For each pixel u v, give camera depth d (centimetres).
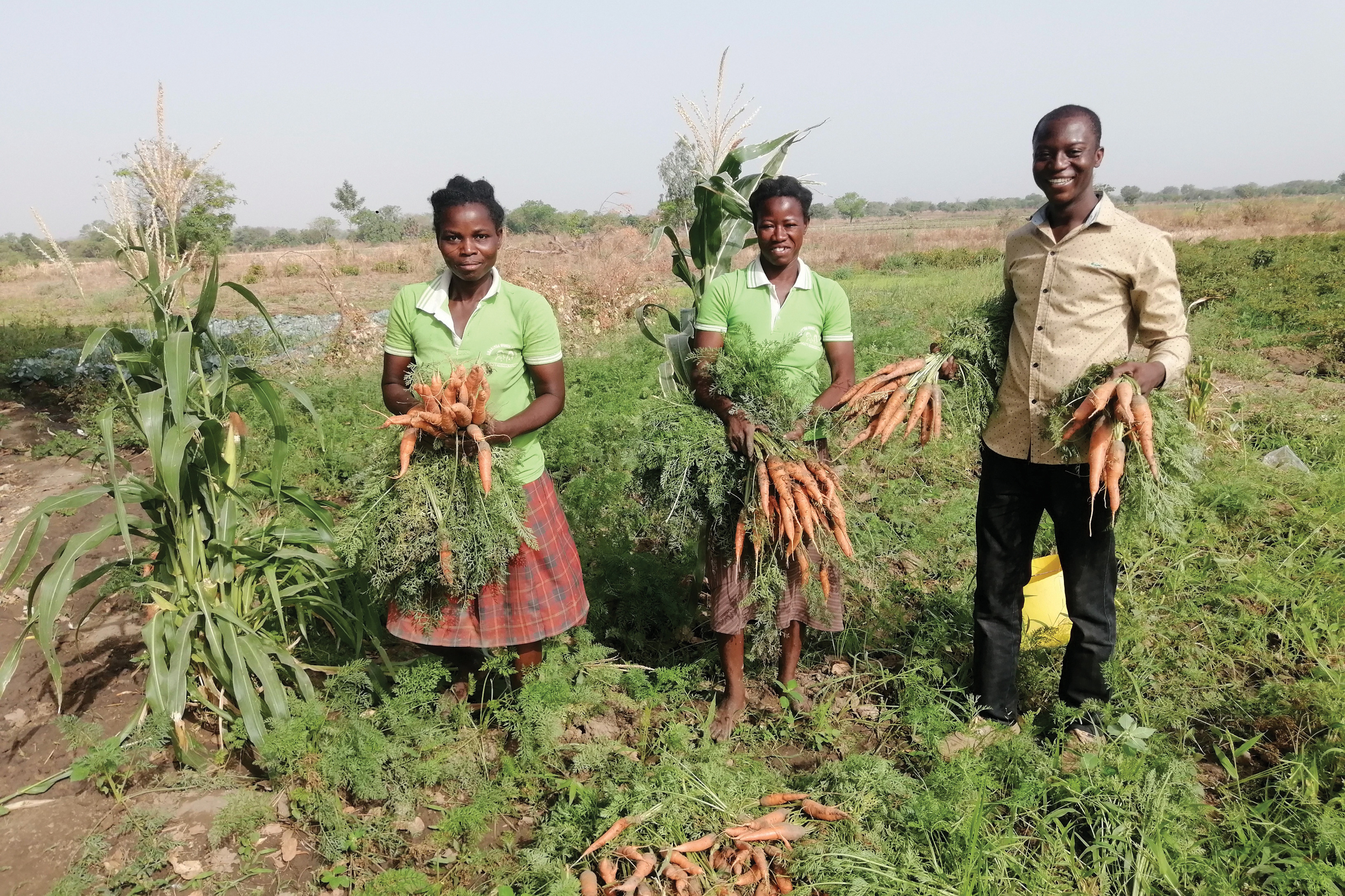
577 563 323
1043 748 298
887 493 537
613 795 265
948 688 334
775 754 312
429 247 3284
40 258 4569
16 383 937
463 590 289
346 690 314
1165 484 277
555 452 585
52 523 525
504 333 290
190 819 274
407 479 280
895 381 306
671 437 310
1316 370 959
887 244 3488
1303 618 380
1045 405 285
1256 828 265
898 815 258
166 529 304
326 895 251
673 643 387
